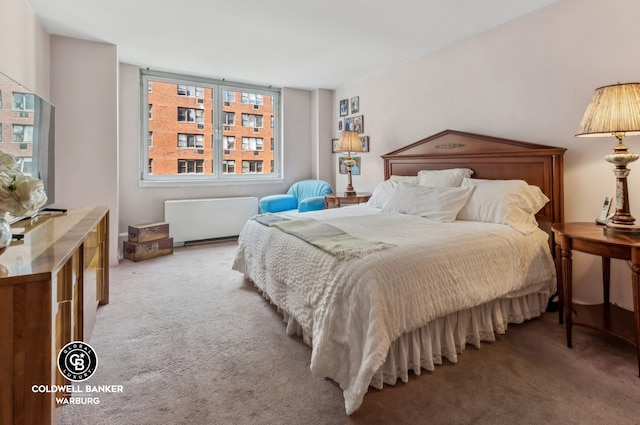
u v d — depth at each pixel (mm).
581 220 2371
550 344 1931
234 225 4707
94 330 2104
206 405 1444
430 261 1676
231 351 1882
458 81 3207
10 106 1746
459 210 2527
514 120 2744
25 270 995
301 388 1563
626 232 1790
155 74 4254
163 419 1362
